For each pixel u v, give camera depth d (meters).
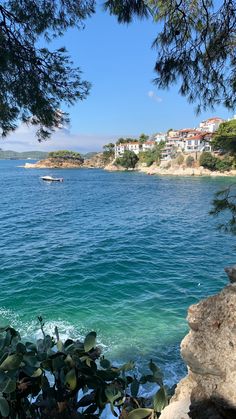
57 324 11.02
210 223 30.97
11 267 17.38
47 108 4.24
